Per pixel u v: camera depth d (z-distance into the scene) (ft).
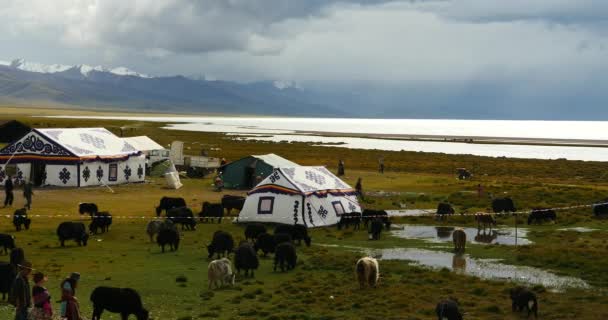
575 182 298.15
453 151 571.28
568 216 179.73
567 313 83.25
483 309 85.10
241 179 242.37
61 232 130.00
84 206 163.02
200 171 280.51
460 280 103.45
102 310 75.97
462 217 178.29
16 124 398.62
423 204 208.33
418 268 112.27
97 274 105.19
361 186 239.91
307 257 123.95
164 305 86.48
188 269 110.73
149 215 174.29
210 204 170.81
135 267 111.55
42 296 61.98
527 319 80.43
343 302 88.69
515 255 124.98
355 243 141.18
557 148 638.12
